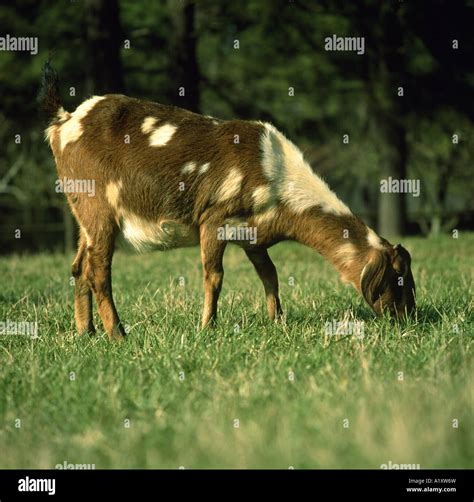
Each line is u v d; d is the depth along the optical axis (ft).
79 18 86.02
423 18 67.92
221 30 82.79
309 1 74.18
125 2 88.48
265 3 76.18
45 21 86.38
